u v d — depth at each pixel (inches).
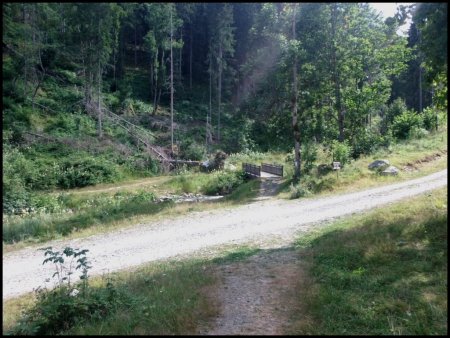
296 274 299.9
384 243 327.9
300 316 227.9
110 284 270.8
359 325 211.0
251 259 361.1
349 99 1081.4
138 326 214.1
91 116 1369.3
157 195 962.1
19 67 759.7
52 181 944.9
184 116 1633.9
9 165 815.7
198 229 537.0
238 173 1120.2
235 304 247.3
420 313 213.5
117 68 1482.5
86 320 231.6
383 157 935.0
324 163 964.0
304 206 621.9
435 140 1147.9
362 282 265.7
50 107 1246.9
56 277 387.9
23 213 701.9
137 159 1274.6
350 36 960.3
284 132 1067.3
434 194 512.4
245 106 1095.6
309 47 909.8
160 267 366.6
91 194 914.7
